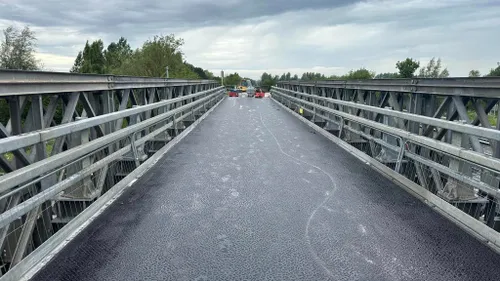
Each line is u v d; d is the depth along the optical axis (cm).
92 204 402
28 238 341
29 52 3556
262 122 1265
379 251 324
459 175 378
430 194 434
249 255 315
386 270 294
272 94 3036
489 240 336
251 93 3559
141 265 299
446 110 506
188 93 1320
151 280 278
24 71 332
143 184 511
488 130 329
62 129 338
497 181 400
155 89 891
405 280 281
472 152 359
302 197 461
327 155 707
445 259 311
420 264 303
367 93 841
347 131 806
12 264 328
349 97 988
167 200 447
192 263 302
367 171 586
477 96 420
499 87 384
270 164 632
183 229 365
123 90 633
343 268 296
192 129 1065
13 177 263
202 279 280
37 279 277
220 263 302
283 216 399
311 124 1129
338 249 327
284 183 520
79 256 311
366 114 825
